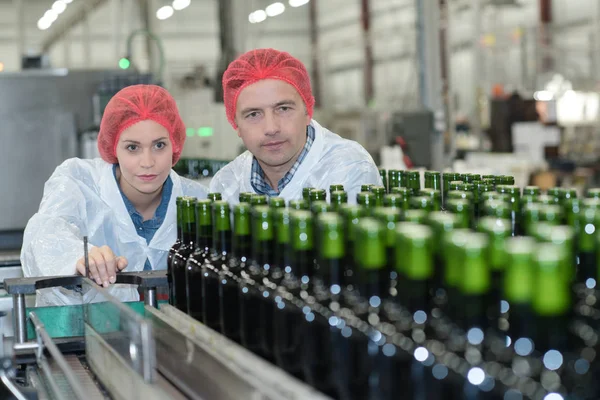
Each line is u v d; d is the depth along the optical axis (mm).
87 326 1605
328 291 1129
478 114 7121
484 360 919
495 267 1018
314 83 16312
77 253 1789
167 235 2307
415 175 2031
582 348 939
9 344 1497
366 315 1051
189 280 1539
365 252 1069
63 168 2322
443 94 5684
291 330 1152
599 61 9758
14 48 15844
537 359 921
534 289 845
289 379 943
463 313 960
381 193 1706
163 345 1336
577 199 1357
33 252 1929
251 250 1385
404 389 961
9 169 4598
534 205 1186
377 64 14617
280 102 1982
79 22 13961
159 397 1082
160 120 2195
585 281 1172
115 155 2299
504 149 6324
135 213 2295
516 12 12555
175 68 8586
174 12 16500
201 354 1124
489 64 8258
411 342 970
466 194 1444
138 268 2291
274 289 1214
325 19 16188
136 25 13844
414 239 1000
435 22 5055
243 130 2037
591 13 11141
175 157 2449
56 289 2156
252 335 1266
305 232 1187
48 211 2148
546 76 7988
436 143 4816
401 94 12562
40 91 4609
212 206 1554
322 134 2133
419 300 1002
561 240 884
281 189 2113
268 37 16234
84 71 4652
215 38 16656
